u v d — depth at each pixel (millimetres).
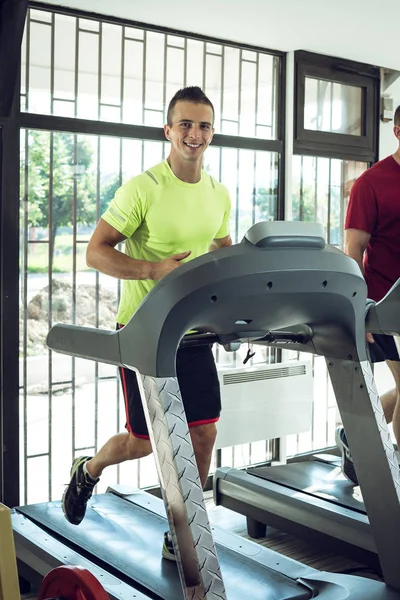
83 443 3898
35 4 3520
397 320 2266
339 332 2146
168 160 2766
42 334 3734
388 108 4934
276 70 4465
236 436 4168
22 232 3637
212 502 4160
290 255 1816
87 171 3809
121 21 3783
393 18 3777
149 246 2773
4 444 3578
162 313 1783
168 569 2686
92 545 2896
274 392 4305
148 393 1842
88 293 3871
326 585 2449
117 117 3848
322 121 4641
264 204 4484
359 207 3359
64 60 3652
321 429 4879
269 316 1927
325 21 3830
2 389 3559
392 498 2203
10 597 1734
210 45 4156
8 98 3441
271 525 3467
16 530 3020
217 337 2037
